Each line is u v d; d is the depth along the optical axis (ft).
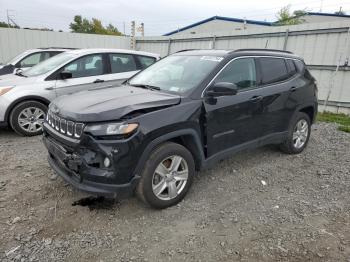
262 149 17.97
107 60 22.74
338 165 15.84
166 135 10.62
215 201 11.91
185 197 12.10
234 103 12.78
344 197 12.48
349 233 10.05
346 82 28.27
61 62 21.18
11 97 19.01
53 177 13.46
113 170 9.69
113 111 9.87
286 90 15.34
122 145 9.64
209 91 11.92
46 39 47.47
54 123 11.25
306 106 16.84
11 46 45.11
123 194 10.03
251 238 9.70
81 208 11.11
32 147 17.60
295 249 9.22
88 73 21.86
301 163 16.06
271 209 11.43
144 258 8.70
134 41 53.62
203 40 41.45
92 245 9.18
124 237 9.60
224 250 9.12
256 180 13.89
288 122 16.03
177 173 11.39
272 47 33.91
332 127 23.52
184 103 11.35
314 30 29.99
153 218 10.67
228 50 14.33
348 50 27.76
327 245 9.43
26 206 11.13
